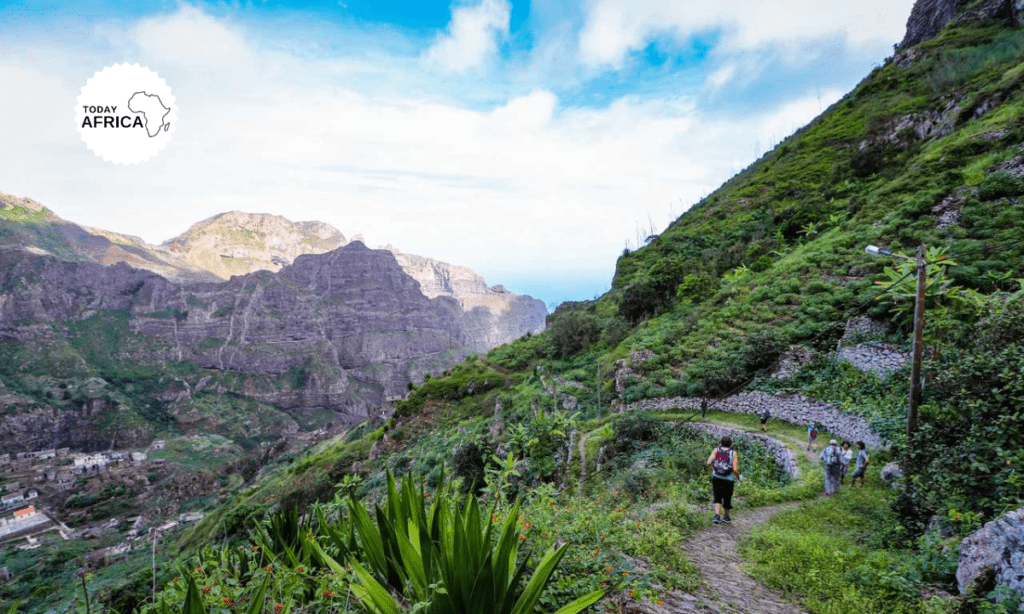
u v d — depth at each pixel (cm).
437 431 4434
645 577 418
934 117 5134
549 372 4253
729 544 779
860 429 1633
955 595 524
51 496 10238
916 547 684
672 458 1581
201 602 236
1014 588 457
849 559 669
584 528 518
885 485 1125
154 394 19825
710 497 1177
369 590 259
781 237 4684
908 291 1997
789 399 2097
